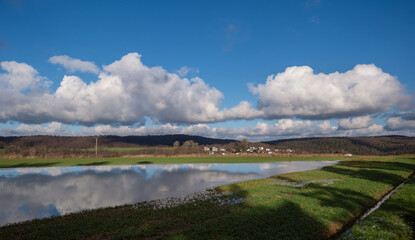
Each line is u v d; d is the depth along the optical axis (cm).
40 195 2517
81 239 1305
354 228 1455
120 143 18025
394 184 3036
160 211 1831
